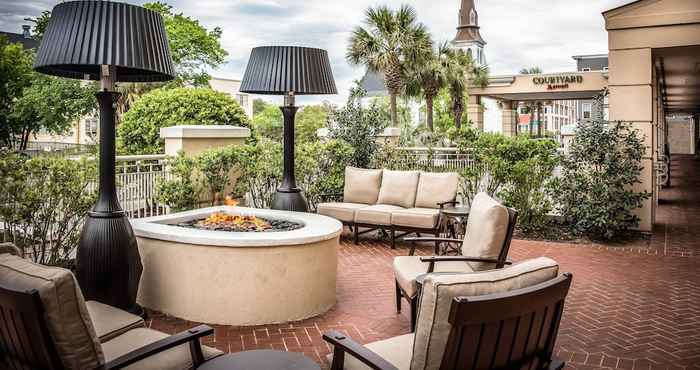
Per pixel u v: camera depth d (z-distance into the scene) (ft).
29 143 78.95
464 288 6.30
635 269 20.11
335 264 15.65
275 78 18.40
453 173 24.58
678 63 33.94
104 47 11.71
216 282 13.97
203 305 14.11
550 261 7.26
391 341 8.76
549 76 75.66
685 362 11.82
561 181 26.66
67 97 67.00
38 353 6.70
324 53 19.24
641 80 26.91
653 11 26.37
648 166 26.84
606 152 25.58
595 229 25.77
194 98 32.73
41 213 16.71
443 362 6.15
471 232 14.05
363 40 61.05
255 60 18.86
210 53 81.20
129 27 12.05
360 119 31.48
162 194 21.56
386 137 35.94
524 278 6.72
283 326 13.93
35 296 6.18
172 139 24.53
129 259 13.29
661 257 22.13
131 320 9.55
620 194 25.41
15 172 15.78
